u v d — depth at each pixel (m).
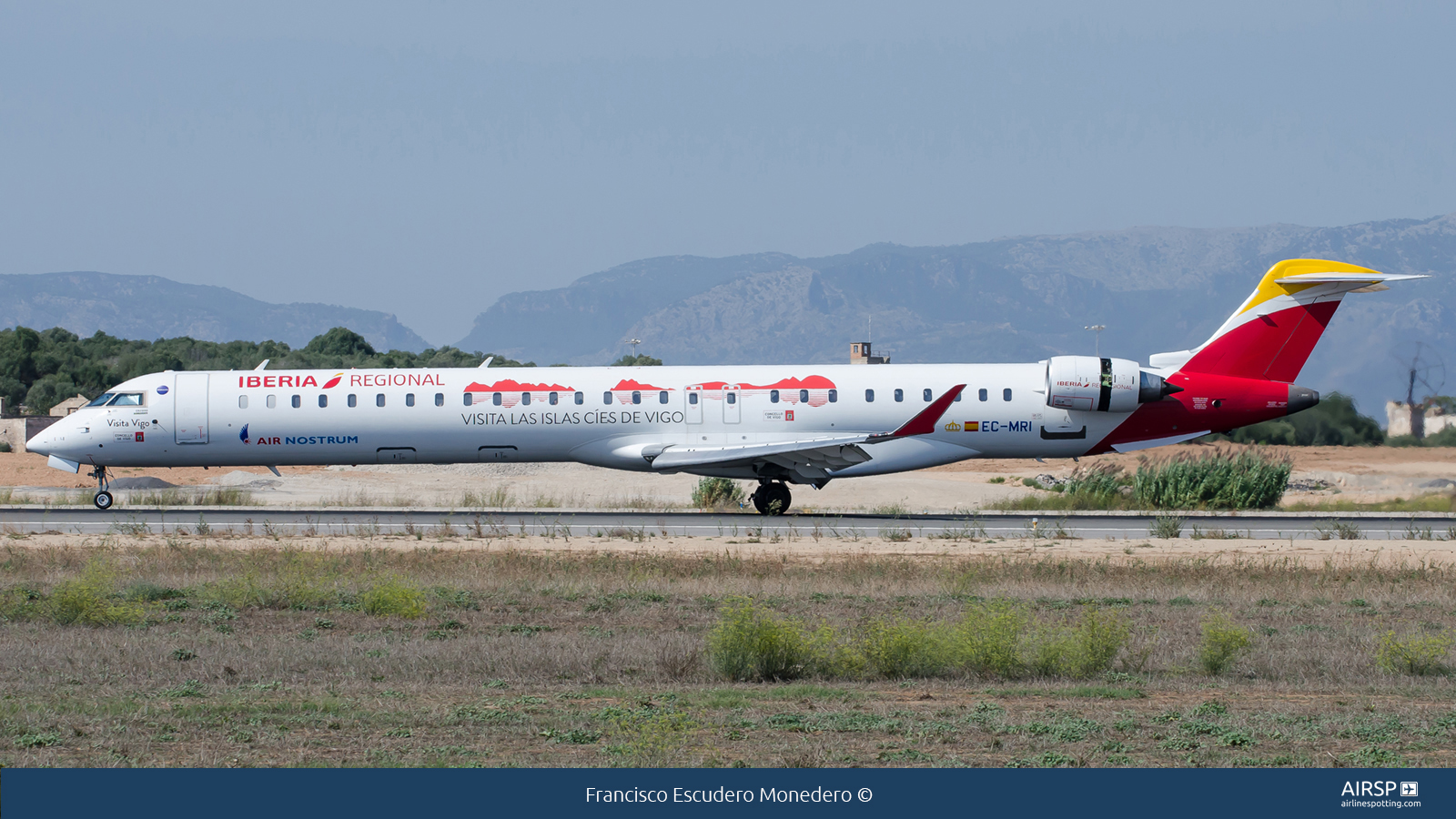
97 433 144.38
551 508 160.88
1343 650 69.62
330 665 63.38
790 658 62.47
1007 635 64.19
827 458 144.00
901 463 146.75
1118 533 131.62
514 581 94.69
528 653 65.50
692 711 53.03
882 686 60.03
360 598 85.75
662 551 112.31
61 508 156.38
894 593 89.38
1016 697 57.16
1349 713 53.66
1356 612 85.00
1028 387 146.62
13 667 61.97
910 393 146.25
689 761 44.69
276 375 147.12
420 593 84.06
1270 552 115.69
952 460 148.00
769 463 144.75
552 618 81.06
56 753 45.31
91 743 46.84
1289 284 146.88
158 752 45.72
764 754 45.84
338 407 145.00
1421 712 54.16
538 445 146.25
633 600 87.31
